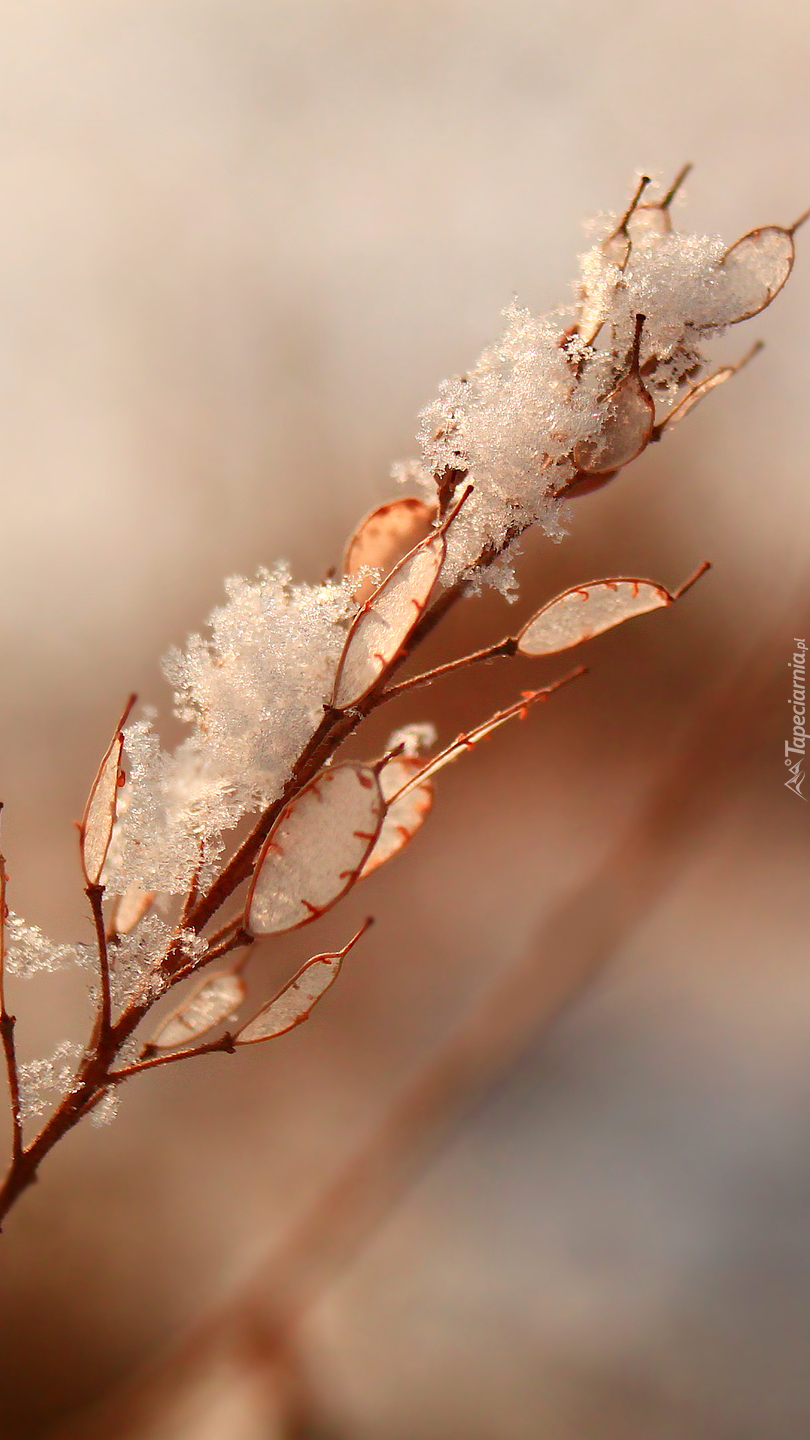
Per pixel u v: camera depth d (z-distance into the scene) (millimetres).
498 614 420
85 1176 321
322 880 167
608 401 169
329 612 172
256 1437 259
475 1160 331
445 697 414
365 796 167
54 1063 172
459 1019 371
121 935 172
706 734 422
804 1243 303
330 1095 352
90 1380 275
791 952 385
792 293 446
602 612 172
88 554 450
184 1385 273
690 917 395
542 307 172
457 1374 277
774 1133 333
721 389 442
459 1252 306
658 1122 344
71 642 428
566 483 170
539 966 384
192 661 171
